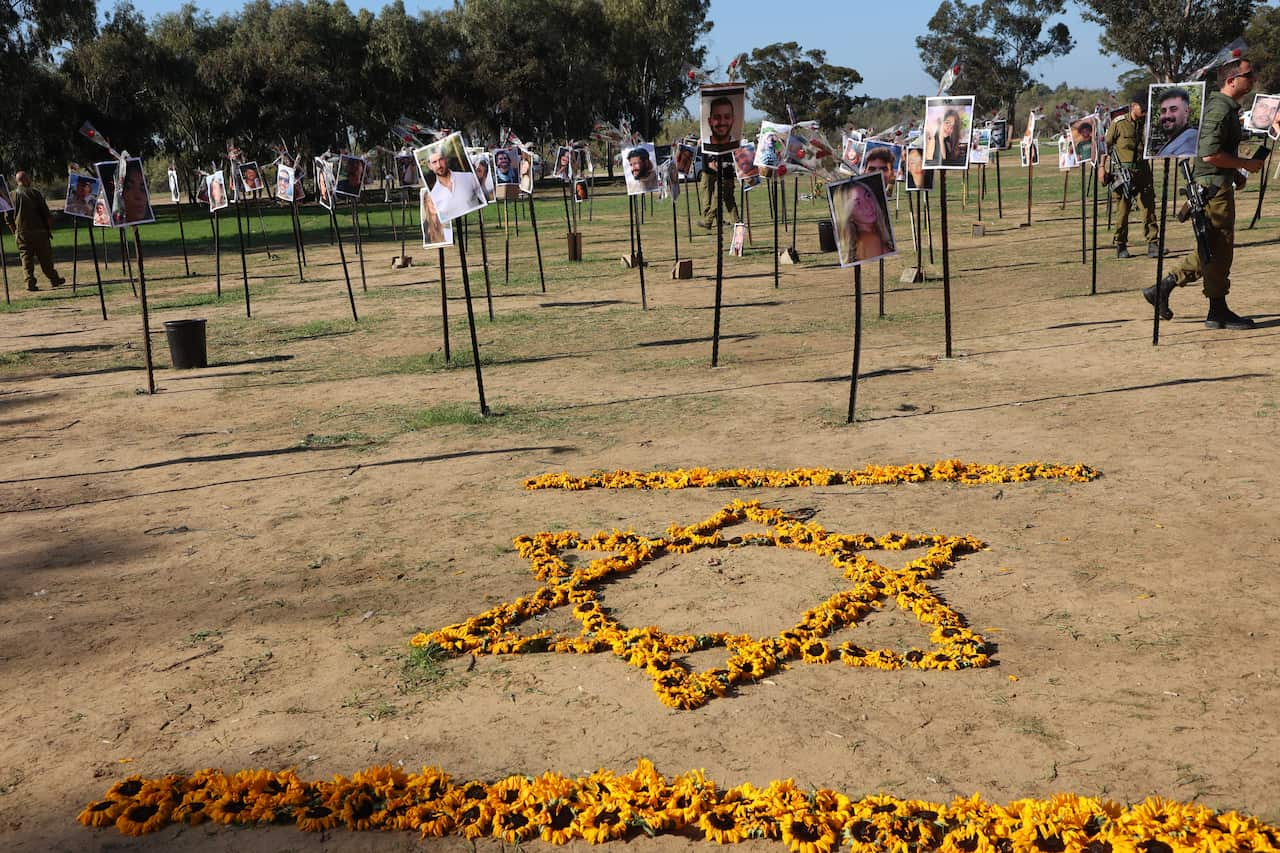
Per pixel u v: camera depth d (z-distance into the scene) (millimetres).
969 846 3613
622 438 9242
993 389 10125
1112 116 18844
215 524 7555
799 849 3656
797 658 5113
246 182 21766
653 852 3746
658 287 19188
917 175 17844
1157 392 9492
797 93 88312
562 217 39625
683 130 91688
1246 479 7098
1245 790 3842
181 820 4027
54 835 3984
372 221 45781
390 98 75562
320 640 5543
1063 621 5277
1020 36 96312
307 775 4301
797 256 21891
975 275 18344
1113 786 3918
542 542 6742
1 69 45812
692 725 4527
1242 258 17531
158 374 13586
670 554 6574
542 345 14102
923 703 4586
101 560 6934
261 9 74812
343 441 9695
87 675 5277
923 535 6512
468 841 3869
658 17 80750
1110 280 16547
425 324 16500
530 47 73438
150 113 61719
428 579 6312
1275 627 5031
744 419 9633
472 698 4855
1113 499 6957
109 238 40344
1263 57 78312
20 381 13602
